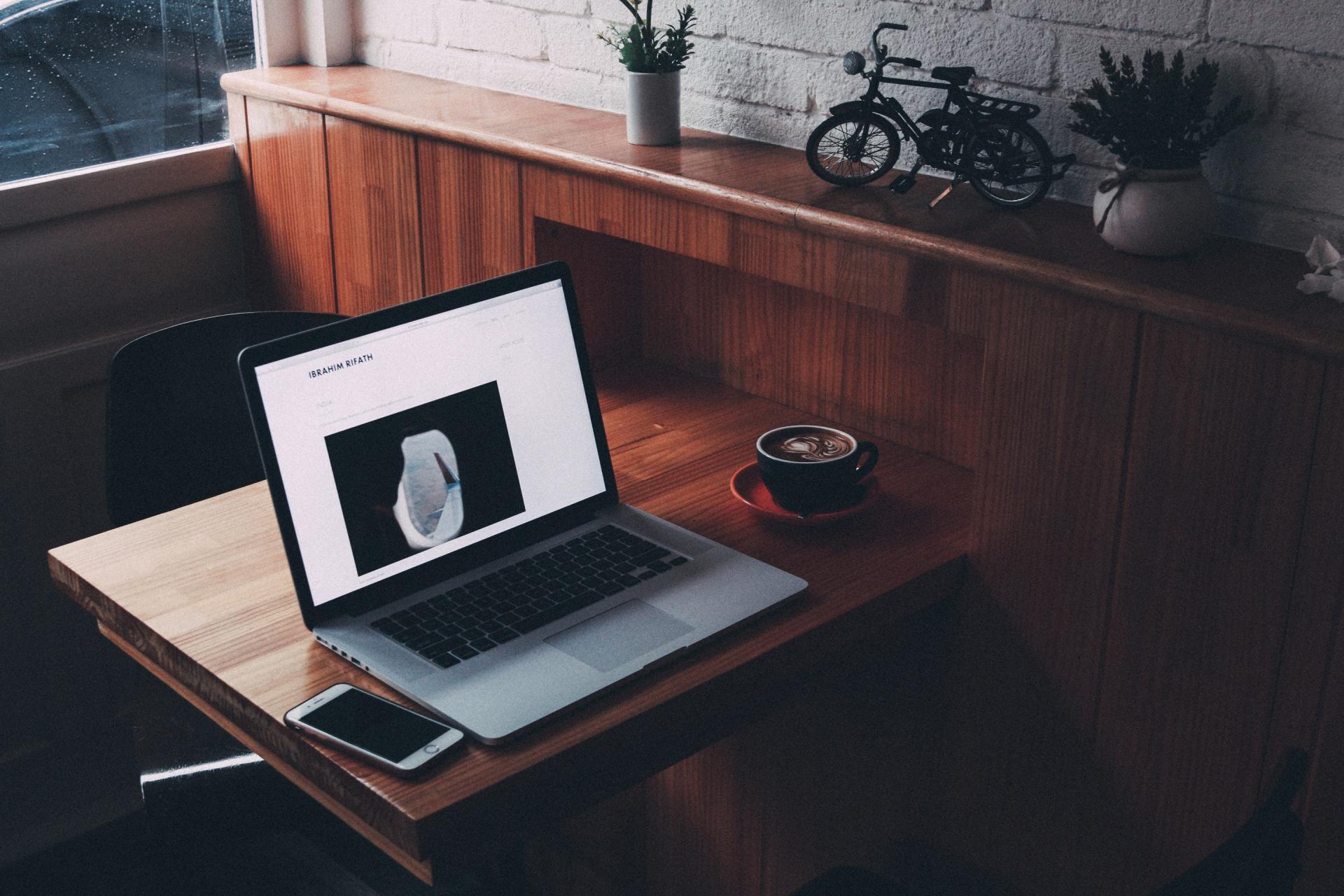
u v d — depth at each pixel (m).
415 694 1.02
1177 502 1.09
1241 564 1.06
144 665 1.20
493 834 0.95
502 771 0.94
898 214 1.25
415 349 1.20
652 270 1.75
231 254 2.12
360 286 1.92
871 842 1.50
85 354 1.95
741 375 1.69
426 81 1.95
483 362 1.25
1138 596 1.14
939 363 1.45
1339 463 0.97
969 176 1.27
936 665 1.35
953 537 1.30
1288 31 1.11
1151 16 1.19
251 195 2.05
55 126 1.85
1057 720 1.25
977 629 1.29
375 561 1.16
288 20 2.05
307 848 1.56
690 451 1.51
